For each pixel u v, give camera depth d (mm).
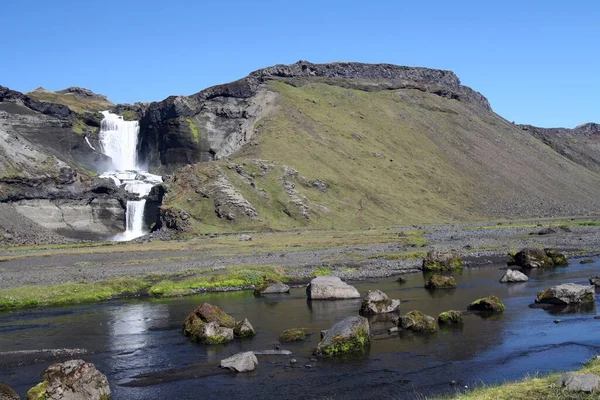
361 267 66812
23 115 173125
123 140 192375
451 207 166875
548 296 43094
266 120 182625
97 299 51656
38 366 30562
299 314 41906
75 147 179000
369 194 156500
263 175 143000
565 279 55188
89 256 83250
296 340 34156
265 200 134500
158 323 40875
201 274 61031
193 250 88000
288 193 139000
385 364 28562
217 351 32438
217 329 34906
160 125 183250
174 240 108688
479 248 83375
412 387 24891
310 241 98000
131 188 149875
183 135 176375
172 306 47344
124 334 37656
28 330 39375
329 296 47938
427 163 193000
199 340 34812
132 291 54812
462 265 67688
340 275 61312
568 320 37156
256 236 110562
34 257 82812
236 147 171000
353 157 176625
